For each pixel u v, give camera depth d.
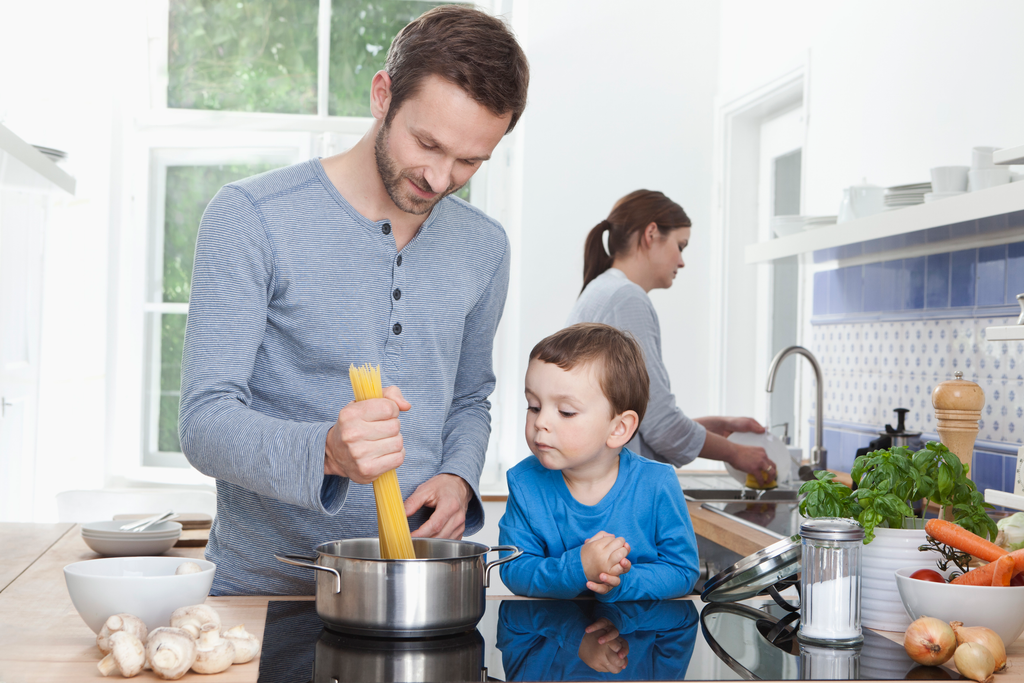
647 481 1.30
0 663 0.82
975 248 2.02
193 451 1.02
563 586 1.18
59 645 0.89
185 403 1.04
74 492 2.35
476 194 3.63
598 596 1.19
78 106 3.39
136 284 3.56
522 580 1.23
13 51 3.28
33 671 0.80
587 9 3.56
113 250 3.50
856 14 2.67
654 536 1.30
